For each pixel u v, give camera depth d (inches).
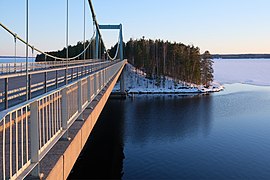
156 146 885.8
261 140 938.7
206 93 2335.1
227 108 1576.0
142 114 1424.7
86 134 259.8
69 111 236.7
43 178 132.4
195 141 938.1
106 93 505.0
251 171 674.8
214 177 645.3
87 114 286.5
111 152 831.1
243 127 1131.9
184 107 1633.9
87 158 786.2
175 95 2237.9
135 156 796.6
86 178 661.9
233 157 771.4
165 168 701.9
